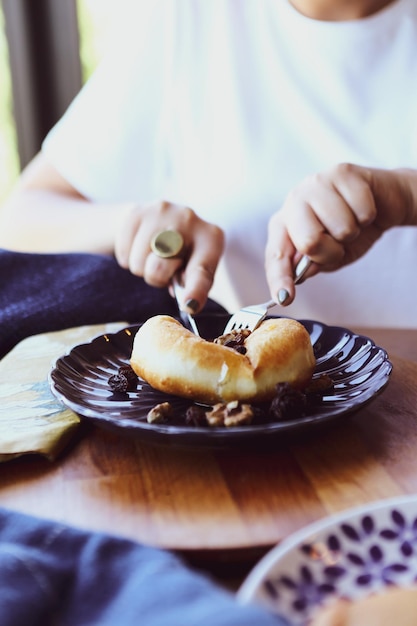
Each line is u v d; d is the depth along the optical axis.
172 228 0.60
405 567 0.28
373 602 0.22
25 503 0.35
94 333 0.52
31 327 0.53
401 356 0.51
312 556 0.28
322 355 0.47
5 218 0.77
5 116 1.00
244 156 0.75
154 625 0.23
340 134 0.73
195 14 0.77
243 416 0.37
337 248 0.52
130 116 0.79
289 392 0.38
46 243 0.72
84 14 0.97
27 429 0.39
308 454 0.38
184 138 0.79
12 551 0.27
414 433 0.40
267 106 0.75
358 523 0.29
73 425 0.39
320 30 0.72
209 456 0.38
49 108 1.00
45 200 0.77
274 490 0.35
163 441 0.36
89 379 0.44
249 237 0.75
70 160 0.80
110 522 0.33
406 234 0.73
